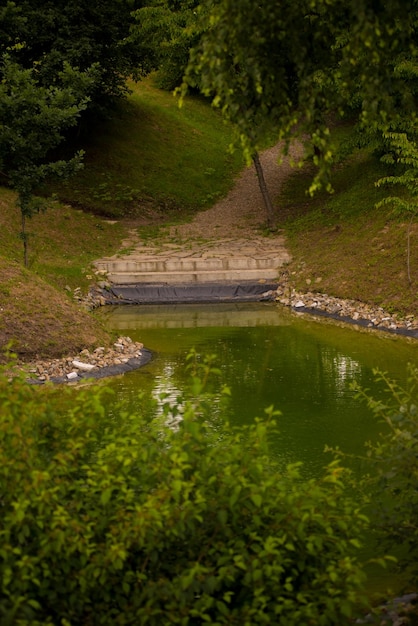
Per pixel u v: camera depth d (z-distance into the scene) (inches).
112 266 920.3
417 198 749.3
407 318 701.9
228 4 212.5
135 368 554.9
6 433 189.0
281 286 885.8
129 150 1337.4
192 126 1502.2
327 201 1122.7
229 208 1220.5
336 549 199.5
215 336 676.7
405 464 219.0
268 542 180.9
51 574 177.9
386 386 491.8
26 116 724.0
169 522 181.9
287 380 515.5
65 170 757.9
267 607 189.2
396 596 229.8
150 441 211.3
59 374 526.6
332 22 227.5
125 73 1275.8
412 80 828.6
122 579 183.6
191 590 177.8
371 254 842.2
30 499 181.2
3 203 991.6
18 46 1066.7
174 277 902.4
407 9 207.8
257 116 236.5
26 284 616.1
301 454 366.0
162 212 1197.1
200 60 221.3
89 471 195.0
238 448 199.2
